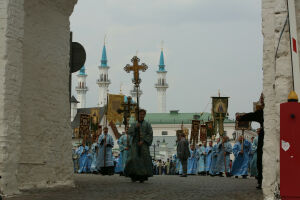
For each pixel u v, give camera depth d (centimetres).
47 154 1233
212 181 1612
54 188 1171
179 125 12875
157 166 4741
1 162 977
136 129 1467
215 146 2408
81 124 2764
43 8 1230
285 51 756
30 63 1190
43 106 1230
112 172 2075
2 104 989
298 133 462
